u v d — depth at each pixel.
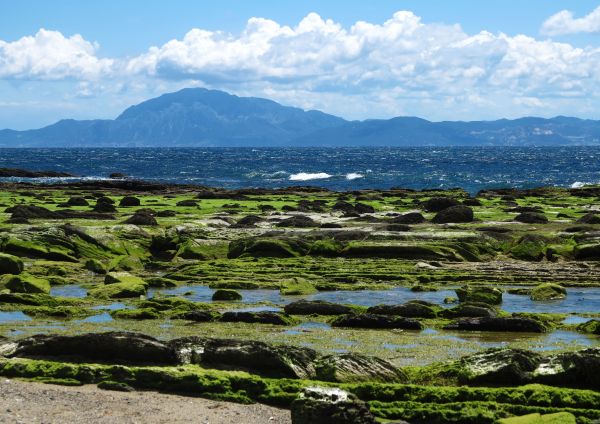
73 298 32.19
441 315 28.81
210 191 95.38
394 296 34.69
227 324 27.38
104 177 154.62
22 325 26.56
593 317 29.12
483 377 17.86
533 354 18.47
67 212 61.34
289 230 54.03
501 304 32.53
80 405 16.08
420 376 18.83
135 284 34.09
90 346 19.42
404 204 78.81
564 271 41.50
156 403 16.62
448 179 153.50
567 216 63.81
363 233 50.69
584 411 15.88
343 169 193.00
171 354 19.16
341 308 29.38
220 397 17.27
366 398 17.12
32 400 16.23
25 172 146.50
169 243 49.75
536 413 15.66
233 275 40.09
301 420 14.18
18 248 44.59
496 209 72.06
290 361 18.67
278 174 167.12
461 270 42.25
